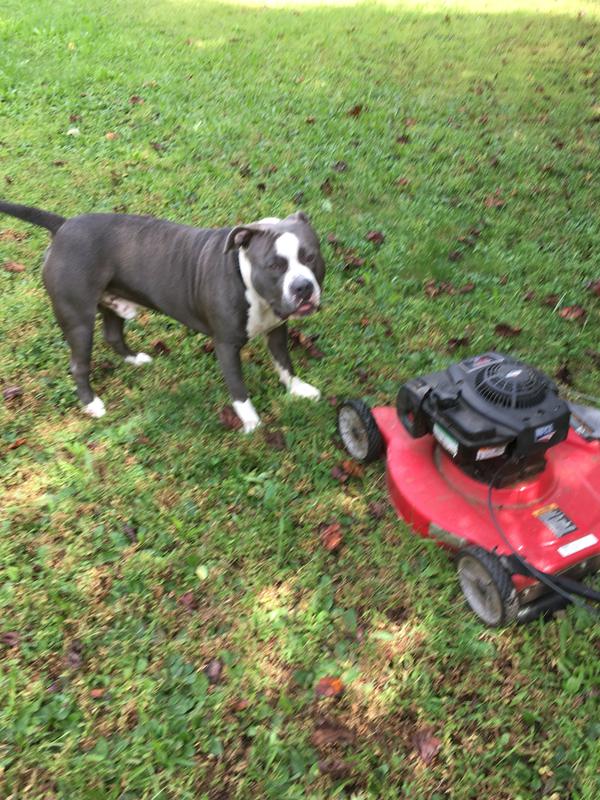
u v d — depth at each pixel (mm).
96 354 1855
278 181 2562
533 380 1177
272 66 3619
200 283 1494
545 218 2357
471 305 1990
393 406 1638
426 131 2945
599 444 1321
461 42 4043
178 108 3102
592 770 1014
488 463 1238
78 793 1010
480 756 1045
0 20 4098
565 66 3670
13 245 2223
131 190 2510
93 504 1438
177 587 1287
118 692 1125
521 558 1150
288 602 1259
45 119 2998
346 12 4629
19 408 1673
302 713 1102
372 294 2029
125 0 4762
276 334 1627
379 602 1252
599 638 1179
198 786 1025
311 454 1546
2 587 1284
